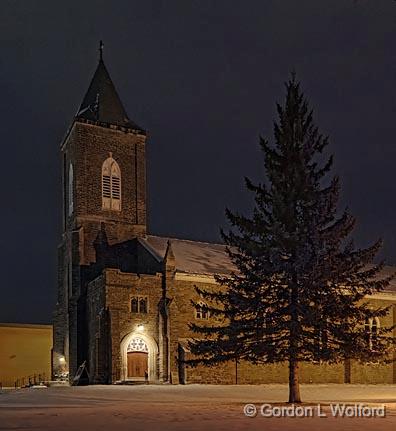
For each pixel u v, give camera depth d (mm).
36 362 66000
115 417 22250
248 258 32281
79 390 41312
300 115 33656
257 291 31578
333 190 32094
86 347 54156
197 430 17938
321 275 30328
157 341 49562
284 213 31469
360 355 30906
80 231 57281
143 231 60406
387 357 36688
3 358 64625
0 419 21656
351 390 45938
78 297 55469
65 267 59875
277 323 30875
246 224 32688
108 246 58312
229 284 32969
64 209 62062
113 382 47094
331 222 31812
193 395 36812
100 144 60125
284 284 31094
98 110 61406
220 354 32719
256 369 51500
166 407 27250
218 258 57438
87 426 19156
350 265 31141
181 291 50531
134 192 60906
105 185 59688
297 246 30688
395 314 59344
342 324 30766
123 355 48188
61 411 25266
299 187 31797
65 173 62625
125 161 61094
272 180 32375
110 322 48000
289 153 32938
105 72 64125
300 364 54219
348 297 30938
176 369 48531
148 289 49938
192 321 50250
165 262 50562
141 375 48844
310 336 30562
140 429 18203
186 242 60906
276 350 31109
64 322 58781
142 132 62344
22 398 34594
